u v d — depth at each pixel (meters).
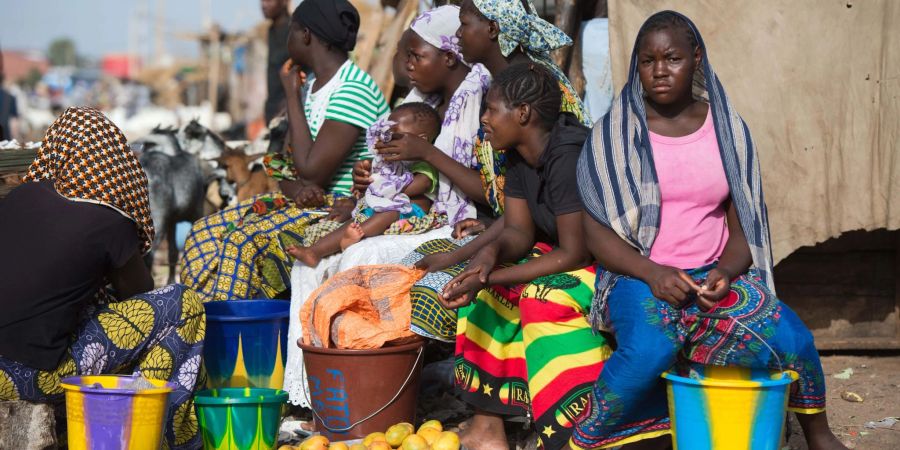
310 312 3.96
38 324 3.43
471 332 3.78
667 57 3.30
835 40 4.84
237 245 4.75
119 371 3.74
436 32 4.56
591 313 3.37
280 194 5.20
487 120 3.67
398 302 3.95
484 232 4.02
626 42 5.03
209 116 24.78
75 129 3.58
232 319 4.29
